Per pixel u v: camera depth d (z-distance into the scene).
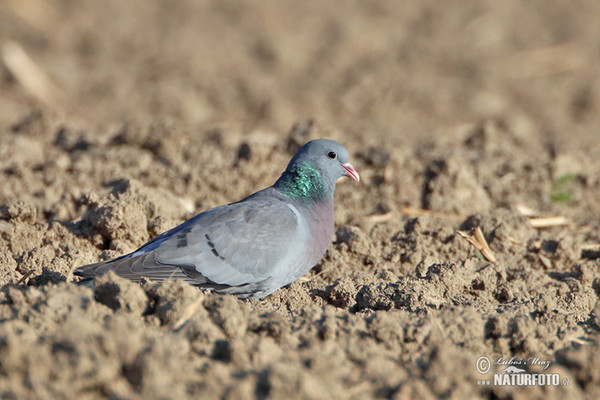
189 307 7.81
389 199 15.03
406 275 11.51
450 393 6.50
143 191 12.54
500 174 16.55
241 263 9.45
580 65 28.27
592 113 24.62
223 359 7.10
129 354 6.52
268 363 6.68
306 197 10.36
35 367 6.36
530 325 7.98
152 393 6.16
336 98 24.62
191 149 16.83
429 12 33.88
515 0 35.53
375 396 6.59
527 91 26.30
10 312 7.64
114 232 11.48
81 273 8.76
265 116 23.09
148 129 16.91
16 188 14.40
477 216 13.09
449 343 7.82
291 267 9.75
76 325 6.73
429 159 16.50
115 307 7.96
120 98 24.11
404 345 7.73
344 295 9.83
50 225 11.97
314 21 32.75
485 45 30.30
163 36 30.11
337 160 10.55
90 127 20.69
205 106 23.95
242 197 14.66
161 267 9.14
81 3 33.00
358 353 7.19
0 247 11.42
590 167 17.02
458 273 10.34
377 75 26.86
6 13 30.53
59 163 15.52
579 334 8.41
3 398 6.18
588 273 11.37
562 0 35.59
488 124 19.19
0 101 23.22
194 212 13.71
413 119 23.53
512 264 12.23
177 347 6.89
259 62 28.20
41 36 29.14
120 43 29.17
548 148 18.52
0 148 16.39
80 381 6.26
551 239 12.70
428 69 27.91
